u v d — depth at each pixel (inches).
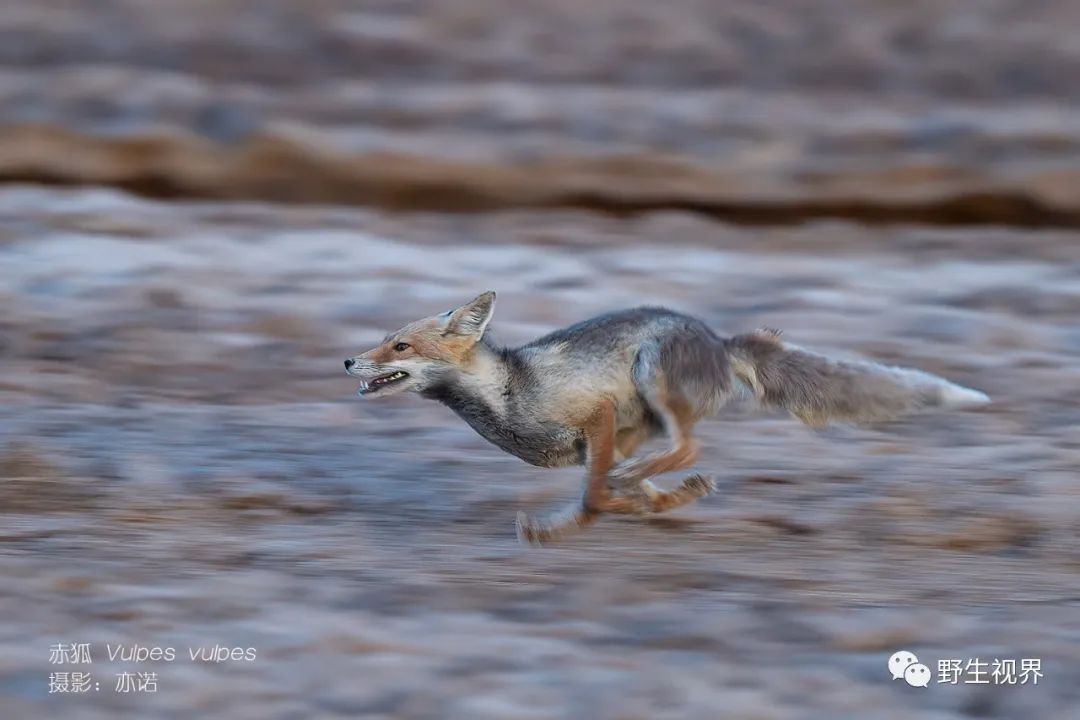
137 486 936.9
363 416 1112.2
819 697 583.8
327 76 2696.9
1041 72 2743.6
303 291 1425.9
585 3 2933.1
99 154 2178.9
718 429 1080.8
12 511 892.0
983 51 2802.7
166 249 1562.5
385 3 2910.9
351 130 2285.9
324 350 1278.3
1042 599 728.3
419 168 2164.1
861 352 1286.9
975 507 909.8
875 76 2753.4
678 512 901.2
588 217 1921.8
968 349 1296.8
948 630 657.6
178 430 1062.4
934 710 578.9
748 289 1488.7
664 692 582.6
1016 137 2269.9
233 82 2630.4
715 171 2183.8
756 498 932.0
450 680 589.6
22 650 610.2
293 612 661.9
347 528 866.1
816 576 769.6
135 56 2714.1
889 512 905.5
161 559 764.0
